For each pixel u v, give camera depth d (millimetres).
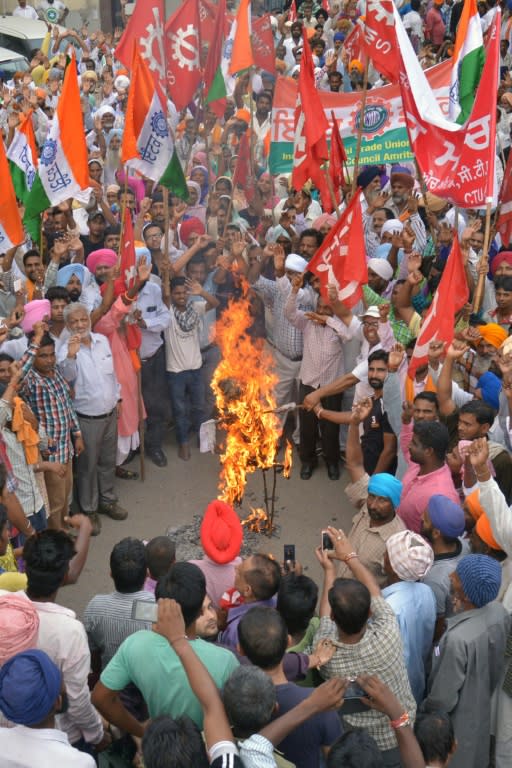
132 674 3383
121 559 4062
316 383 7500
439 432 5086
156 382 7875
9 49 17875
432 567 4461
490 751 4406
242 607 4012
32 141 7633
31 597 3854
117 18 22359
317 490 7652
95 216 8906
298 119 7812
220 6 8539
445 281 5895
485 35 13984
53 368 6238
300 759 3205
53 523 6449
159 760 2775
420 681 4125
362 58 11273
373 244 8938
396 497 4742
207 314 8227
